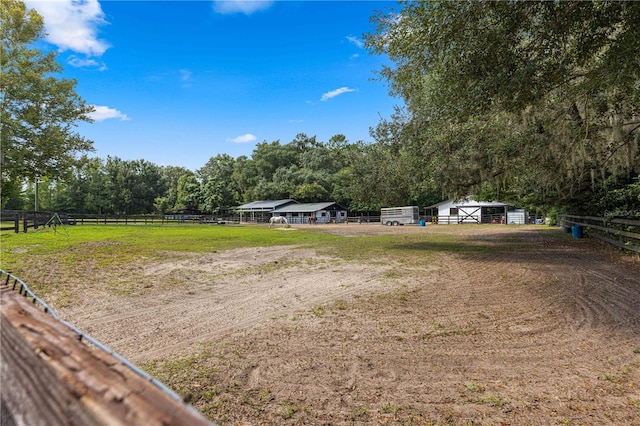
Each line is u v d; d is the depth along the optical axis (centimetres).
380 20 809
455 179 1315
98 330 475
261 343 432
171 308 582
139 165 7112
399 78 853
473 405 296
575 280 771
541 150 1064
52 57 2383
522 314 539
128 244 1537
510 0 550
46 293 659
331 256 1228
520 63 614
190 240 1780
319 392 319
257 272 915
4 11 2198
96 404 52
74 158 2508
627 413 279
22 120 2231
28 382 71
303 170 6178
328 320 521
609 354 389
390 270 945
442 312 555
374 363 376
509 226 3344
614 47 554
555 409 287
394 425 271
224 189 6756
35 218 2309
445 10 580
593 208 1600
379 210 5481
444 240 1839
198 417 50
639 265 933
